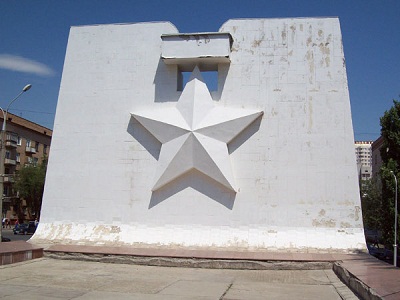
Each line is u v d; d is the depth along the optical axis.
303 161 17.64
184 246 17.39
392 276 11.00
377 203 47.28
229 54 18.08
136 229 18.14
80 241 18.16
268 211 17.50
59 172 19.19
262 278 13.70
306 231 17.20
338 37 18.16
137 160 18.62
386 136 35.09
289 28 18.42
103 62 19.55
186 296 10.70
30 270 14.34
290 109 17.94
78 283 12.25
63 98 19.66
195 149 17.69
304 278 13.69
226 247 17.14
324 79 17.98
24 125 61.69
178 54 18.22
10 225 58.44
